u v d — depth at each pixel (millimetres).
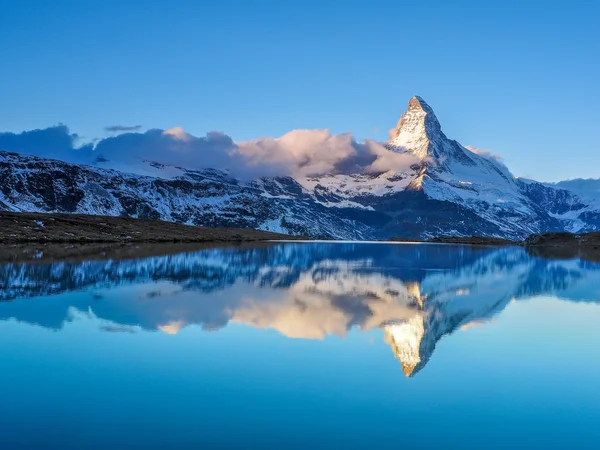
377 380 17688
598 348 22250
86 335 23297
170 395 16031
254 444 12945
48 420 14148
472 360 20281
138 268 52969
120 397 15828
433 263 70000
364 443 13125
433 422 14406
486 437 13578
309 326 25766
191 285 40594
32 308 29422
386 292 38844
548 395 16562
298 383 17266
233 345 21891
